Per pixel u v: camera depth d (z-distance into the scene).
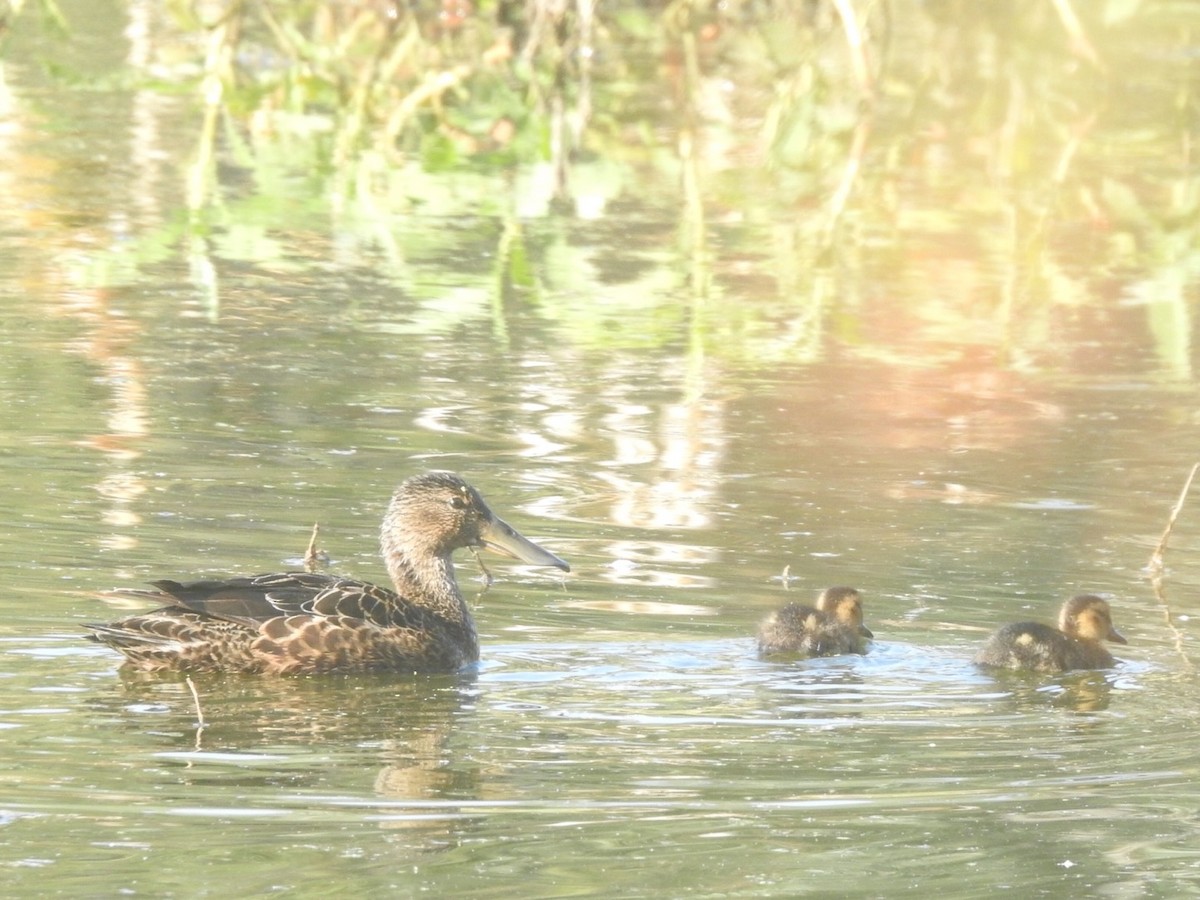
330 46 28.45
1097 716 9.66
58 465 13.79
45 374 16.22
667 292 19.84
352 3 29.30
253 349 17.31
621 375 17.14
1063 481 14.62
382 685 10.11
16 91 29.16
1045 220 23.31
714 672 10.39
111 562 11.66
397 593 11.05
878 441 15.54
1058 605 11.68
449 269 20.38
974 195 24.55
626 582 11.91
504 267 20.53
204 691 9.79
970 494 14.23
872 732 9.30
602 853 7.68
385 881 7.32
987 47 30.66
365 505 13.29
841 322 18.98
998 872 7.64
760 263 21.06
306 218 22.38
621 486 14.09
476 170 25.23
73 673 9.88
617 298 19.56
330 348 17.55
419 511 11.34
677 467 14.62
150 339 17.48
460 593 11.13
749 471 14.59
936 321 19.09
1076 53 28.12
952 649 10.86
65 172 24.02
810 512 13.62
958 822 8.10
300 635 10.22
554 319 18.81
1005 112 28.80
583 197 23.77
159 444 14.47
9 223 21.48
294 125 26.56
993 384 17.20
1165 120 28.77
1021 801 8.37
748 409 16.25
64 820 7.82
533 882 7.38
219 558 11.88
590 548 12.62
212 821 7.87
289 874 7.36
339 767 8.61
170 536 12.28
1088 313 19.53
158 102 28.92
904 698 9.94
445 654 10.48
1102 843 7.85
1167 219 23.31
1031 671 10.34
